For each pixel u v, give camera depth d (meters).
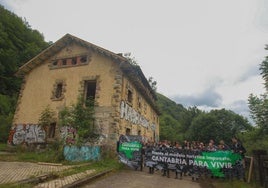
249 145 15.11
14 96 31.77
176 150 10.53
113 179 8.19
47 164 10.37
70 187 6.00
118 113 13.96
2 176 6.82
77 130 13.28
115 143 13.14
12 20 44.41
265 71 12.72
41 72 17.75
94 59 15.96
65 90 16.08
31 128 16.05
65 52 17.33
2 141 20.12
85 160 11.87
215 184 8.66
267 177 7.41
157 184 8.02
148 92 22.30
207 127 40.19
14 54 35.97
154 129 27.11
